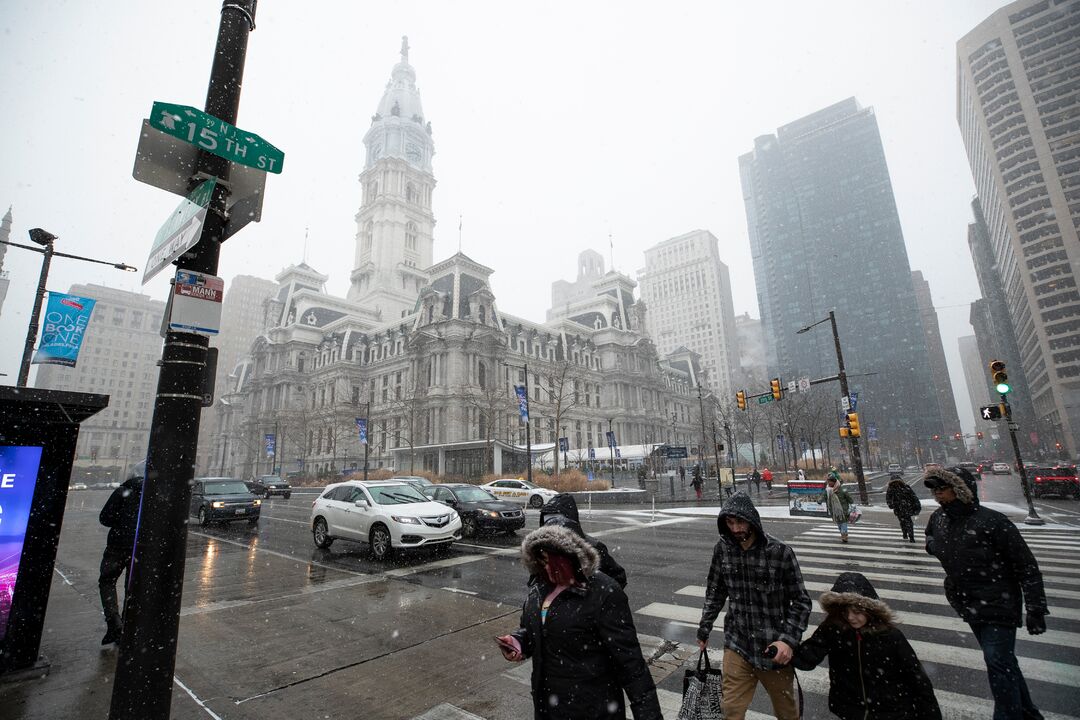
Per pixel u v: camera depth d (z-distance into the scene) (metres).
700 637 4.19
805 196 186.25
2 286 59.22
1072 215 97.06
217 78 4.34
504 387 70.50
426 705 5.38
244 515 20.33
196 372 3.83
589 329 94.06
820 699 5.43
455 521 13.79
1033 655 6.41
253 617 8.38
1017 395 142.25
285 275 98.19
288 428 77.94
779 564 3.99
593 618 2.89
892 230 169.88
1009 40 108.44
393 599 9.42
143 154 4.05
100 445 124.75
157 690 3.29
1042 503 27.30
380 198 110.50
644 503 32.22
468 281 70.75
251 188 4.30
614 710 2.84
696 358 126.69
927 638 6.98
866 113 181.25
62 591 10.14
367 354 82.69
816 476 50.09
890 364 127.31
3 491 6.04
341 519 14.38
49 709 5.24
